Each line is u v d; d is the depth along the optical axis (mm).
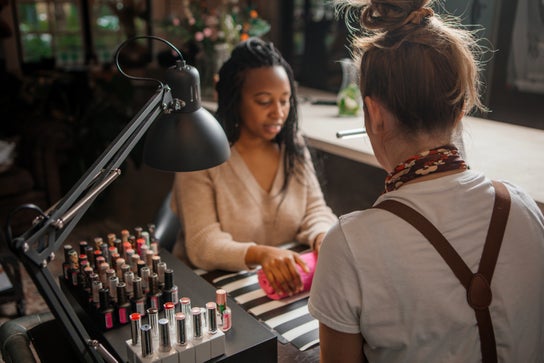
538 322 823
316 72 3170
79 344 763
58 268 2877
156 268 1214
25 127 3518
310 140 1979
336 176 3068
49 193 3482
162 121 1036
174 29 2938
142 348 966
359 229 773
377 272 755
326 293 794
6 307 2594
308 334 1259
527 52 1967
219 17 2926
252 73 1583
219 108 1682
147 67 4297
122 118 3703
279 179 1738
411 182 800
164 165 1021
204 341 1003
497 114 2131
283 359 1177
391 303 763
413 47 767
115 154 850
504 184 848
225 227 1677
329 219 1782
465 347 775
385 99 794
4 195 3264
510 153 1739
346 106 2355
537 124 2018
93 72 4078
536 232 815
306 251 1693
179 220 1879
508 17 1981
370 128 849
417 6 778
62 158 3705
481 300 760
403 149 820
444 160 791
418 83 761
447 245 754
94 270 1278
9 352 1177
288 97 1628
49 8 4184
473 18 2035
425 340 775
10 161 3307
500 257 773
